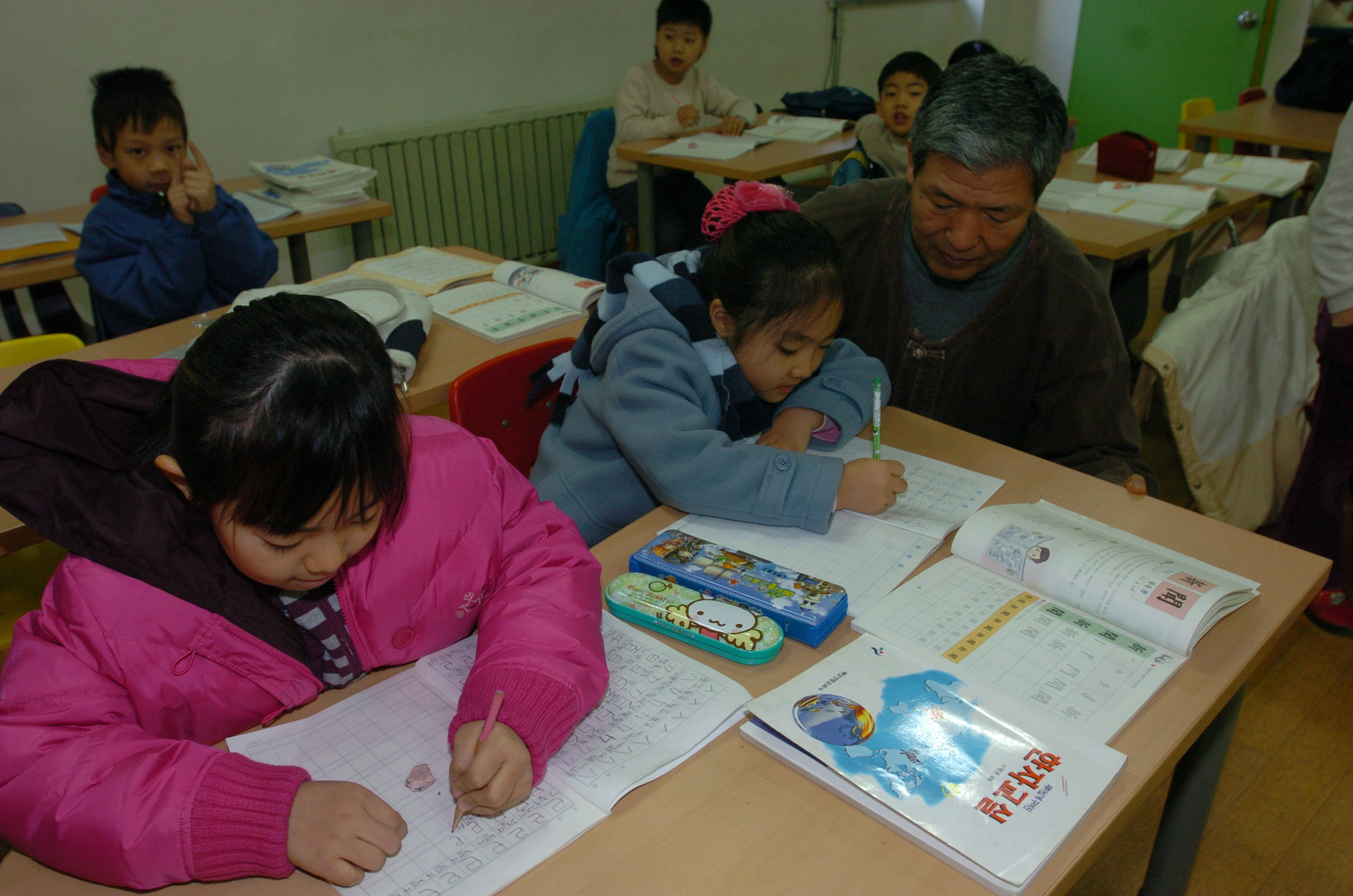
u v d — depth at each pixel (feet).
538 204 13.52
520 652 2.31
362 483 1.94
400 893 1.89
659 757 2.23
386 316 5.00
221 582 2.32
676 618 2.68
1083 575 2.77
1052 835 1.96
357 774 2.21
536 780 2.14
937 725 2.26
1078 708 2.35
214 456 1.84
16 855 2.08
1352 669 6.13
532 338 5.42
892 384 4.98
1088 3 18.31
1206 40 17.06
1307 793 5.20
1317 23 14.14
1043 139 3.64
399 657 2.64
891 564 3.02
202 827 1.90
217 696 2.34
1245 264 6.46
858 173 9.99
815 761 2.19
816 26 16.61
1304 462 5.98
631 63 14.14
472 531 2.66
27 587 4.68
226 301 7.59
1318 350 5.63
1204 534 3.21
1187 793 3.70
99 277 7.06
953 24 18.95
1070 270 4.43
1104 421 4.58
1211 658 2.59
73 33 9.12
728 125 11.40
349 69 11.19
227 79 10.28
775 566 2.90
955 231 3.88
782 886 1.90
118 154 6.93
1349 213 4.88
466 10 11.98
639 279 3.69
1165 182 8.90
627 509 3.92
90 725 2.10
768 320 3.33
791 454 3.27
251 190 9.19
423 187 12.17
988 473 3.65
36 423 2.15
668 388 3.42
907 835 2.01
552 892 1.89
